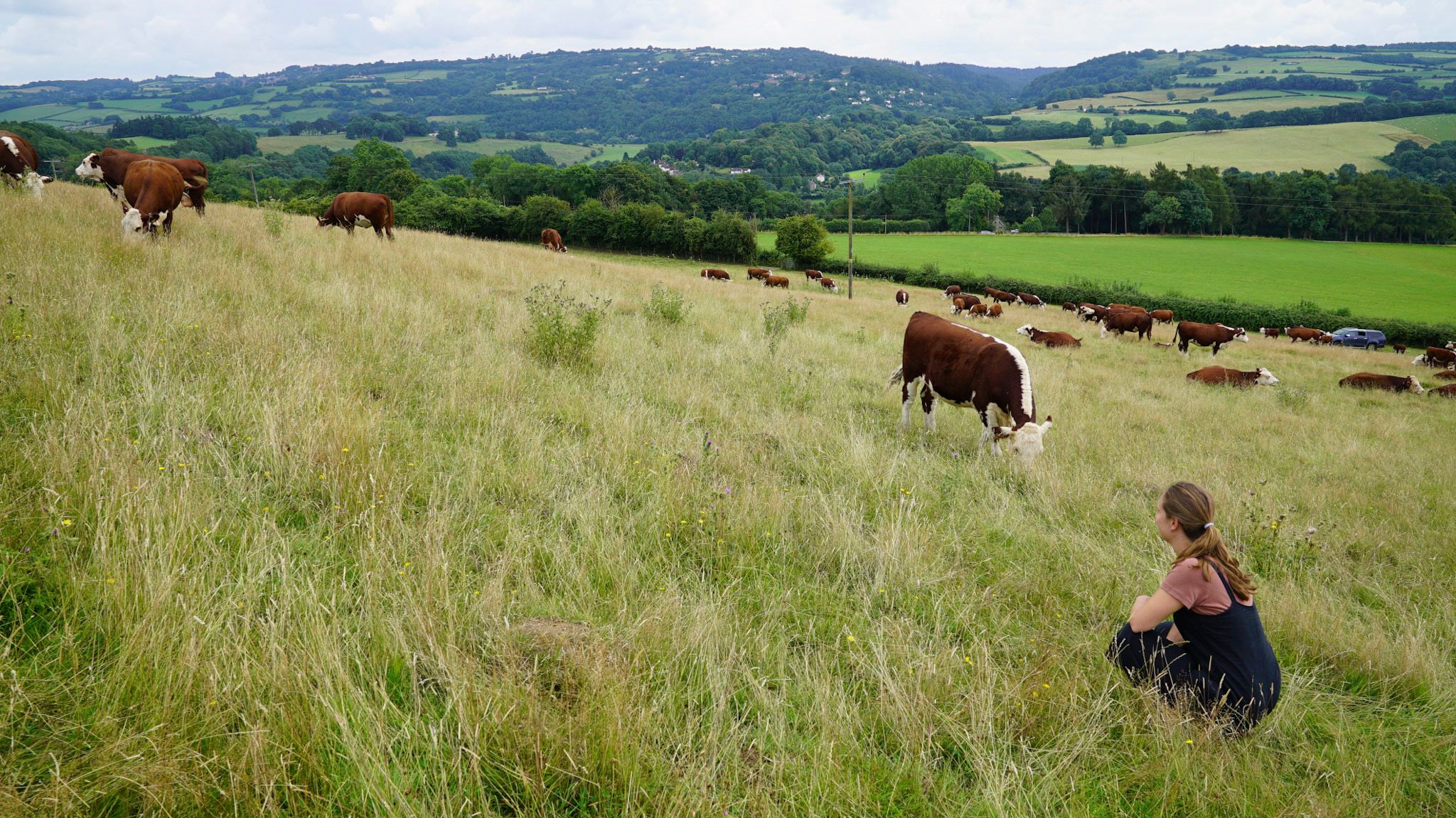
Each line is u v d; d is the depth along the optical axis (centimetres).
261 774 233
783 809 268
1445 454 1133
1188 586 336
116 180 1363
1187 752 313
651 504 489
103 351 566
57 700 256
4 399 450
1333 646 425
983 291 5759
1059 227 10300
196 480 405
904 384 880
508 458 535
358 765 242
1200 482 753
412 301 987
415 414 595
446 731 271
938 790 288
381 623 316
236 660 277
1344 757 332
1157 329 3731
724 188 10688
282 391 549
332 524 395
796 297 2859
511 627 333
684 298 1672
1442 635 473
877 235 9662
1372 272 6894
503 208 7781
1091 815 284
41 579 309
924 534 500
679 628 349
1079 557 512
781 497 526
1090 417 1059
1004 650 388
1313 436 1152
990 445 773
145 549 320
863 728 314
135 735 240
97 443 399
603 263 2823
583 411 669
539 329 862
